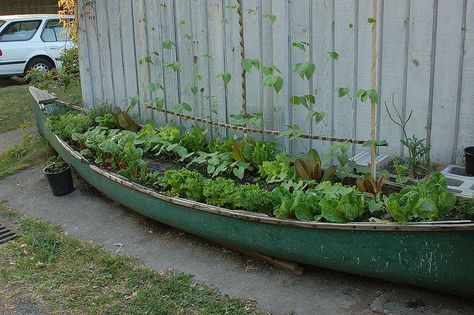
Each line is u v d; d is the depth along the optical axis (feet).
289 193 12.80
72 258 14.28
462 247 10.20
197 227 13.76
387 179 13.29
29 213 17.67
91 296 12.44
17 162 22.68
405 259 10.82
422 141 14.15
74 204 18.08
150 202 14.78
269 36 16.53
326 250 11.64
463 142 13.87
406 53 14.21
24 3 54.44
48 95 23.89
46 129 21.75
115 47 21.91
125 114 20.08
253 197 12.67
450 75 13.69
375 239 10.96
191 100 19.51
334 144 15.74
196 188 13.84
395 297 11.60
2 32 42.11
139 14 20.42
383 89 14.80
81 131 19.92
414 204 11.00
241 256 13.79
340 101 15.62
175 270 13.41
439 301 11.33
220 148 16.84
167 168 17.07
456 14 13.26
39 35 42.93
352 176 14.06
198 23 18.43
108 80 22.77
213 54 18.24
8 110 31.86
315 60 15.80
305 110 16.40
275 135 16.55
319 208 11.96
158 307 11.73
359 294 11.84
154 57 20.35
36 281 13.19
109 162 17.01
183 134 19.49
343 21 14.98
